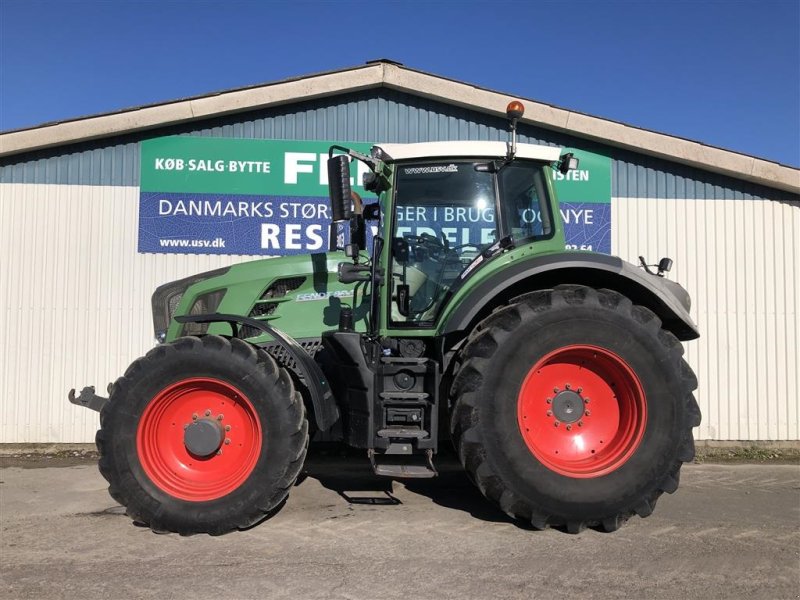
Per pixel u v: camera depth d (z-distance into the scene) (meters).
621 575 3.20
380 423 3.90
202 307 4.71
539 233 4.34
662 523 4.05
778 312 6.80
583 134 6.75
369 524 4.00
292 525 3.98
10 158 6.64
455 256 4.29
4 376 6.59
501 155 4.24
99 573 3.23
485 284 3.93
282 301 4.64
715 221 6.86
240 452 3.94
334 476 5.40
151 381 3.84
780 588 3.07
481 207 4.29
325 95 6.79
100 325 6.66
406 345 4.25
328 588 3.03
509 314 3.81
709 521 4.10
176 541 3.70
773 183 6.70
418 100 6.89
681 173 6.88
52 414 6.61
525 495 3.68
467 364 3.79
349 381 4.05
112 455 3.79
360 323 4.57
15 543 3.70
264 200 6.80
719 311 6.81
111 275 6.68
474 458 3.71
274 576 3.17
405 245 4.31
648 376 3.77
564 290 3.86
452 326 3.90
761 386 6.76
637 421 3.81
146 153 6.71
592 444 3.92
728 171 6.71
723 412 6.75
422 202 4.32
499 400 3.71
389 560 3.38
